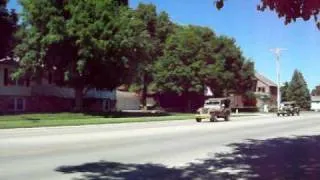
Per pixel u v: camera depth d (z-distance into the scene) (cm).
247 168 1562
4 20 5038
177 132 3084
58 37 5334
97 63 5572
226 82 8269
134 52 5822
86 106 7206
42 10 5475
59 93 6669
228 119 5191
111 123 4153
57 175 1358
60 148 2005
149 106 8569
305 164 1664
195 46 7669
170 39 7700
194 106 8406
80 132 2984
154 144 2277
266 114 8388
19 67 5703
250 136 2822
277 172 1485
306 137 2780
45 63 5606
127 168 1523
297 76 14012
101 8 5481
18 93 6003
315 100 15850
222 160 1747
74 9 5438
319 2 1230
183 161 1706
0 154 1769
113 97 7881
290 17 1283
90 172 1426
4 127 3241
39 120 4228
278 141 2516
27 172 1392
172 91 7731
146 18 7900
